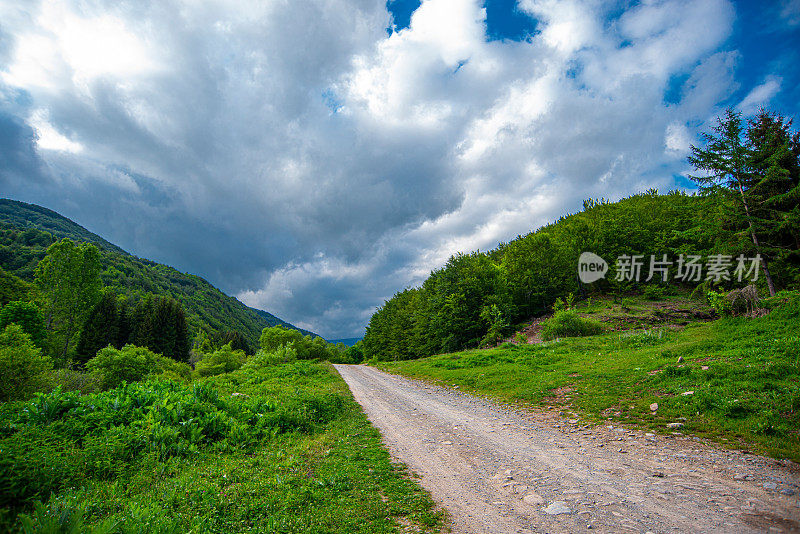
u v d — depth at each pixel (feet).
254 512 16.61
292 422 35.68
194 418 29.30
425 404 49.32
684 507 16.25
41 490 16.37
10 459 16.78
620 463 22.94
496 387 55.88
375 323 293.64
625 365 50.80
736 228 92.99
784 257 85.56
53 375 77.56
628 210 200.03
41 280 176.96
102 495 16.99
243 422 32.14
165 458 23.43
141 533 13.11
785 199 86.22
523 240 193.16
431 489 19.90
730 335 48.96
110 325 210.38
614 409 35.55
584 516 15.93
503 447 27.96
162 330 232.53
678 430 27.99
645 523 14.96
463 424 36.52
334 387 66.69
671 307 124.26
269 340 238.48
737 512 15.40
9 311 138.51
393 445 29.45
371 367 141.49
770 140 87.61
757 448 22.93
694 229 99.35
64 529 12.87
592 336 91.91
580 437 29.45
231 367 160.25
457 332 159.02
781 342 39.40
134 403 30.09
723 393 31.58
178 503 16.88
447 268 182.19
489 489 19.75
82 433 23.86
